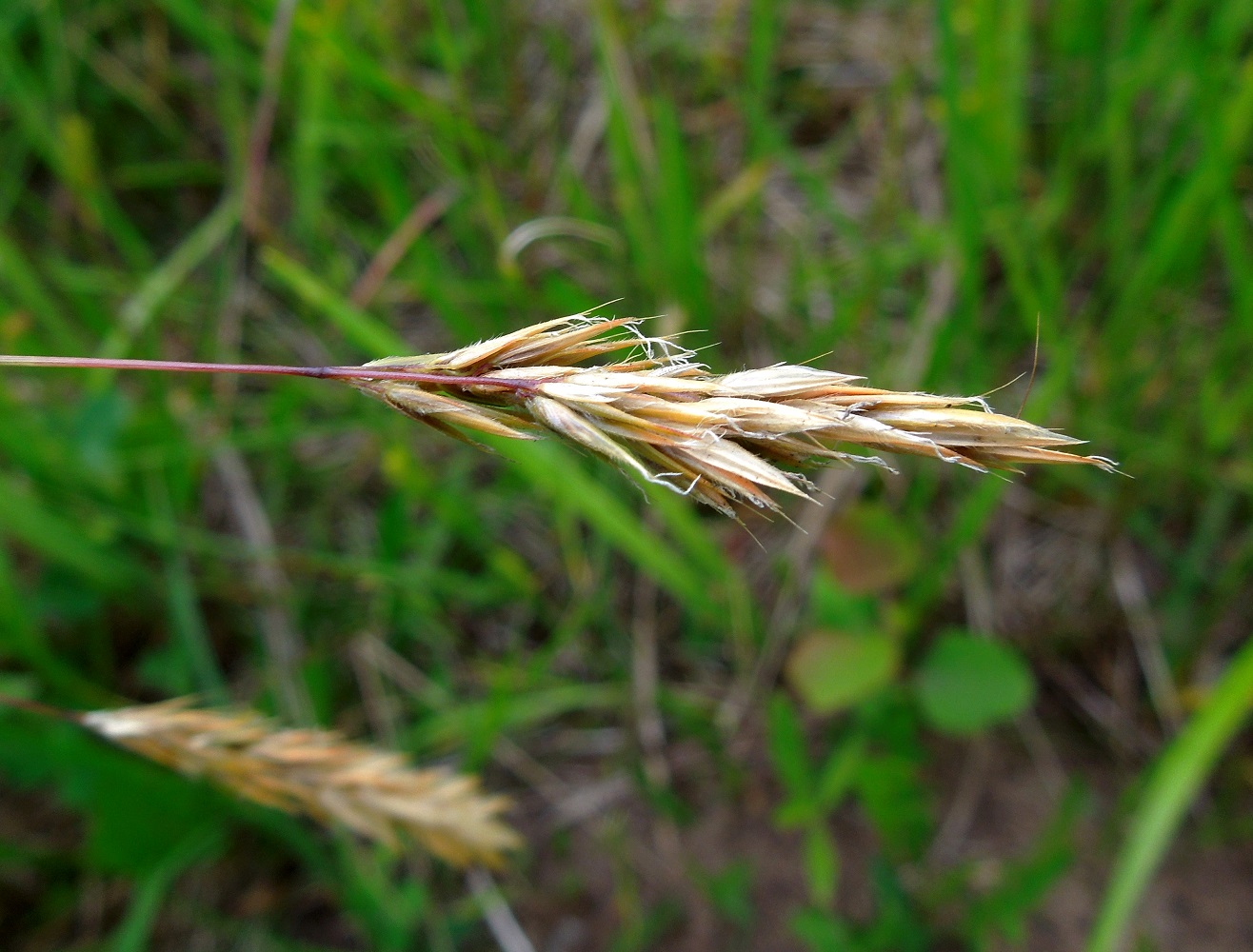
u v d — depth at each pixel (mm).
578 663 167
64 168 163
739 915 141
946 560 143
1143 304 146
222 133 196
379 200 173
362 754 102
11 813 155
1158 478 156
